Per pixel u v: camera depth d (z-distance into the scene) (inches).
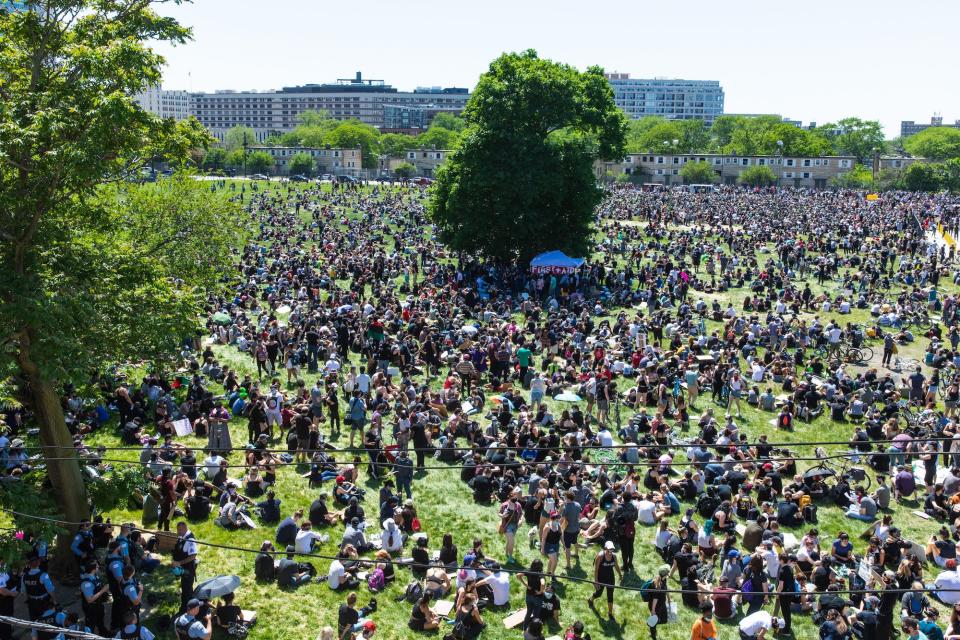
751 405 1268.5
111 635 624.4
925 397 1242.0
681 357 1397.6
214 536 784.3
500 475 920.9
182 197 1191.6
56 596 680.4
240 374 1294.3
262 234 2721.5
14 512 615.5
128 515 815.7
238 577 661.3
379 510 851.4
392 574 732.7
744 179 6589.6
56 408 698.2
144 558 722.2
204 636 596.1
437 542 802.8
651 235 2984.7
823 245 2613.2
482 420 1118.4
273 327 1373.0
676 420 1141.7
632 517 751.1
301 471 942.4
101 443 964.0
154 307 732.0
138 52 632.4
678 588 738.2
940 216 3516.2
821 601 698.2
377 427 987.9
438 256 2458.2
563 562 775.7
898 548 772.6
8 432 921.5
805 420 1198.9
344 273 2128.4
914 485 933.8
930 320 1770.4
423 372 1336.1
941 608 719.1
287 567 709.3
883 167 7003.0
